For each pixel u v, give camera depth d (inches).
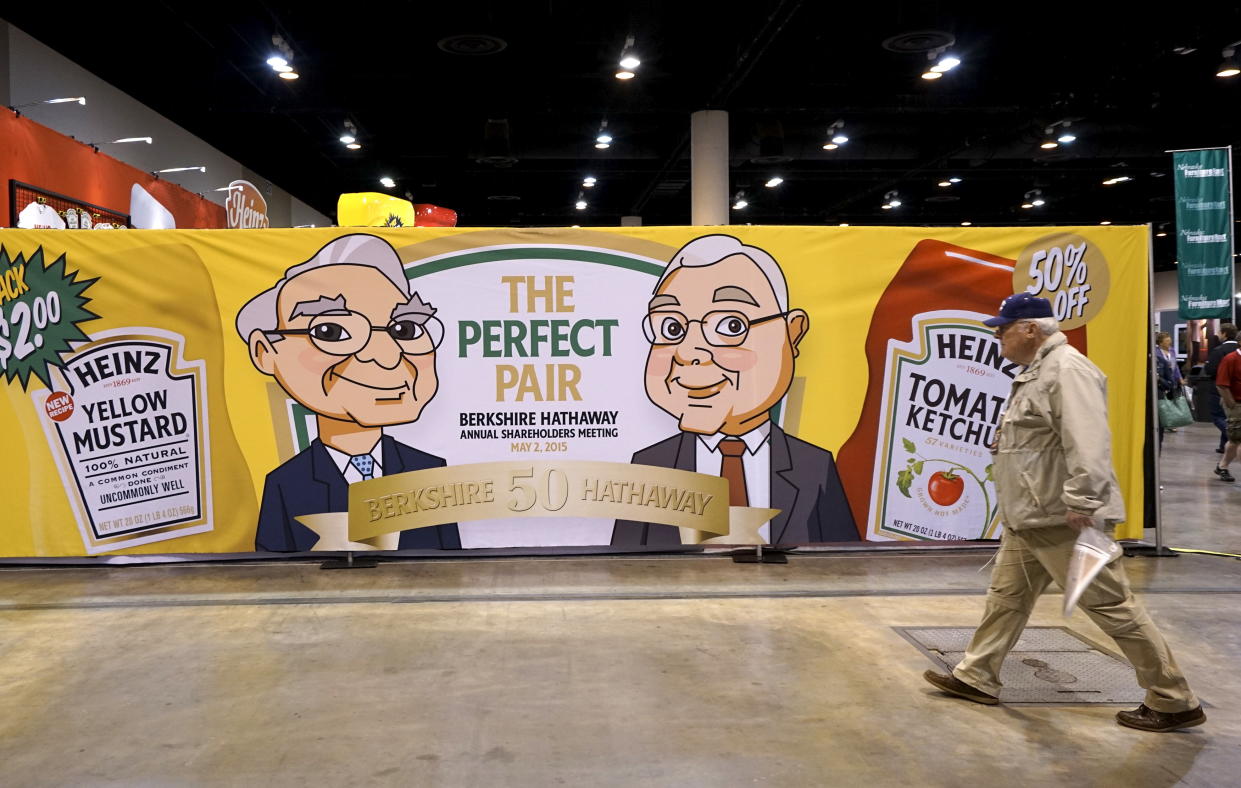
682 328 217.0
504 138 605.0
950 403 221.5
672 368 217.2
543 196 971.9
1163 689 129.0
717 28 484.4
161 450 213.5
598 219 1093.8
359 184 827.4
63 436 212.1
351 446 214.7
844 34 482.3
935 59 501.4
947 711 137.9
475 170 812.6
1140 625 128.0
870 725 132.8
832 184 922.7
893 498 221.0
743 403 218.1
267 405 213.9
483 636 173.0
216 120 583.5
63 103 392.2
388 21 452.1
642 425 217.9
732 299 217.5
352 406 214.2
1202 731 130.3
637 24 453.4
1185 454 494.6
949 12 414.9
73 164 372.2
